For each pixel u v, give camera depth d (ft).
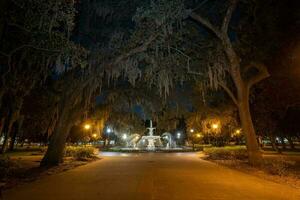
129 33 56.29
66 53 36.70
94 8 56.24
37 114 92.99
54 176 41.22
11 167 46.80
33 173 43.78
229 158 76.02
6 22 35.37
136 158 83.35
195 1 55.06
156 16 44.93
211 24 55.01
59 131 57.36
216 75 57.88
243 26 54.03
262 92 61.05
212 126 101.76
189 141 198.90
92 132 128.26
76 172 46.29
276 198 25.76
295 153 107.24
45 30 34.58
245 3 52.65
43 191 28.81
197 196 26.16
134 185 32.48
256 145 55.42
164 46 54.44
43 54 40.75
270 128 74.90
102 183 34.12
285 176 41.34
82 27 57.00
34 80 59.06
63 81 60.85
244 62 58.44
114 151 126.82
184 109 82.79
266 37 46.39
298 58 42.16
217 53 57.82
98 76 56.39
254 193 28.04
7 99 76.23
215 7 56.80
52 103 85.66
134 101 72.49
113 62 54.08
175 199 24.79
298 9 40.91
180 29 52.54
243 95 56.80
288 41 42.88
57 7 33.19
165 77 55.36
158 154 107.34
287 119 66.18
